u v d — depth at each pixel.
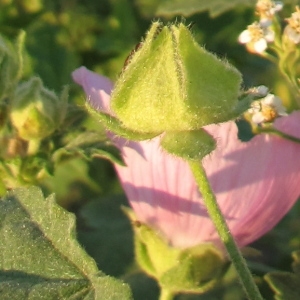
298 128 0.20
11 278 0.19
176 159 0.20
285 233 0.26
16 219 0.19
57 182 0.31
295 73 0.21
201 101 0.16
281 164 0.19
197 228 0.20
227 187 0.20
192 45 0.15
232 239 0.17
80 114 0.22
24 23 0.34
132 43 0.33
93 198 0.30
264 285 0.23
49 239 0.19
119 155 0.20
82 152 0.21
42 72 0.33
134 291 0.24
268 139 0.19
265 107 0.19
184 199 0.20
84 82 0.21
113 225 0.26
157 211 0.20
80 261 0.18
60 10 0.34
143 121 0.16
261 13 0.21
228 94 0.16
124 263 0.25
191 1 0.28
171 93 0.16
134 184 0.20
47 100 0.21
